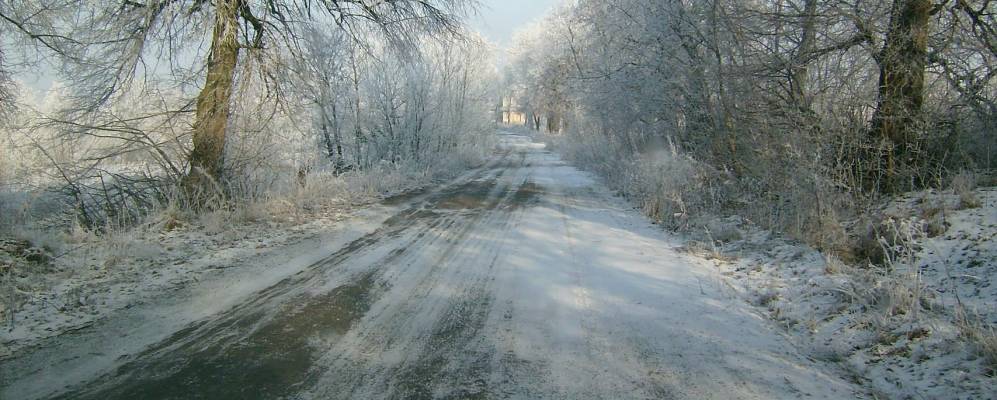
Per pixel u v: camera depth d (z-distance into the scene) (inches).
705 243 318.3
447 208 469.1
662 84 510.3
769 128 355.9
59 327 187.5
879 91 330.0
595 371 156.0
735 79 390.6
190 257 283.7
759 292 227.0
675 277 252.4
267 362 160.2
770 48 372.2
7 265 246.4
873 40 331.3
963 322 162.7
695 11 454.9
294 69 436.8
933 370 149.9
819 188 294.7
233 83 414.3
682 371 156.4
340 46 603.5
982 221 245.4
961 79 335.3
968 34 332.2
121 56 368.5
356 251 302.8
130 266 264.5
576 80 705.0
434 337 180.2
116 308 206.7
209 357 163.6
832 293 213.2
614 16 585.9
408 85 781.9
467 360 162.7
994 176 318.7
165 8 365.1
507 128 3063.5
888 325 178.4
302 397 139.9
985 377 141.9
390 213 438.9
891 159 319.9
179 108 418.9
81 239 315.9
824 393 144.3
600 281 245.1
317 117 649.6
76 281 240.2
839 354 167.9
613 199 536.7
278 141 499.2
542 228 374.0
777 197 349.7
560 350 170.6
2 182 400.2
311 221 393.4
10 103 420.8
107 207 389.4
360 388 145.0
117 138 386.6
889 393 144.3
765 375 154.5
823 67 352.8
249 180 440.1
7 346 171.5
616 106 608.7
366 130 754.2
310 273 256.8
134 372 153.9
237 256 288.0
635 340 178.7
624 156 642.2
